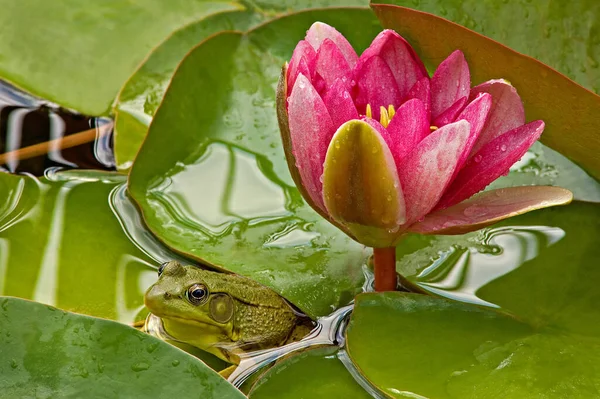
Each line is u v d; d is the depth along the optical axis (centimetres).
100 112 181
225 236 174
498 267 171
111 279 173
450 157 165
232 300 173
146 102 181
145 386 165
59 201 176
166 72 183
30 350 165
